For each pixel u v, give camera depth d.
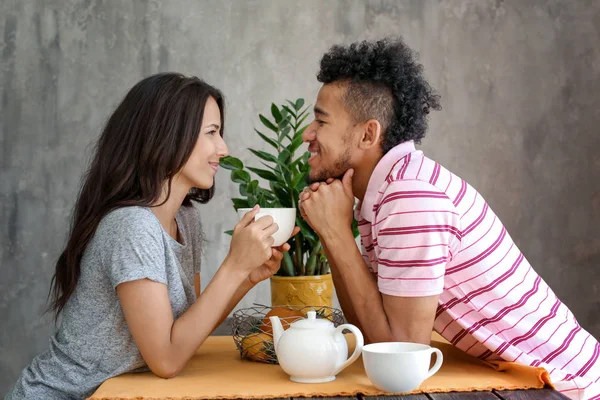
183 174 1.43
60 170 3.27
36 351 3.25
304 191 1.47
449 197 1.32
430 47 3.33
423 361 1.12
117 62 3.29
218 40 3.30
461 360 1.41
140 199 1.37
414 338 1.30
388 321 1.33
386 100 1.40
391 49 1.42
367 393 1.14
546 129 3.35
